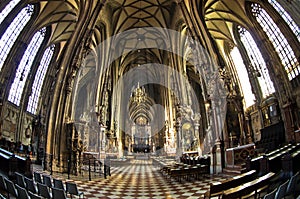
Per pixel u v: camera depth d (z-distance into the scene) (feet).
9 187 19.71
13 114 80.07
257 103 76.43
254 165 32.68
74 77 66.80
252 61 80.43
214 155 54.24
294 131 55.01
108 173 57.06
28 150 76.23
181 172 40.32
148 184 39.24
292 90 59.31
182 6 69.82
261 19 67.36
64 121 62.39
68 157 57.21
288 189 16.07
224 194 13.96
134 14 98.89
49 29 86.99
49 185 25.23
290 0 49.03
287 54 60.59
